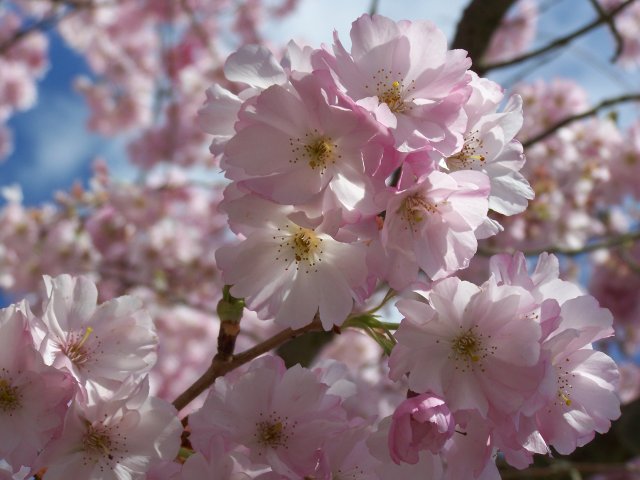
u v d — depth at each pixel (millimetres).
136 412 251
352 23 250
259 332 992
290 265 251
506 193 263
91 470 248
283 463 243
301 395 252
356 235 234
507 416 234
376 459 256
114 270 1017
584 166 928
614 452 573
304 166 234
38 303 1005
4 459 238
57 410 241
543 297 251
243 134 236
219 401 252
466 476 240
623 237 684
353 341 1004
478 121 260
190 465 243
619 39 550
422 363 241
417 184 233
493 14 561
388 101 243
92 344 262
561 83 968
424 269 239
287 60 245
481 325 241
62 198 1025
